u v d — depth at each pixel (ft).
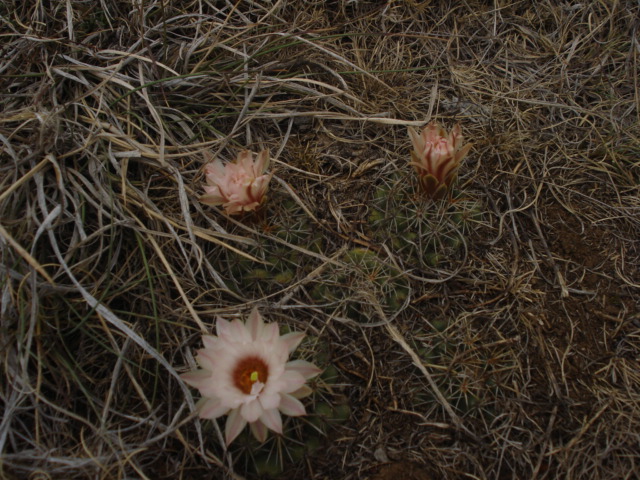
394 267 0.93
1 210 0.86
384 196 1.00
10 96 1.01
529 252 0.98
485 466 0.80
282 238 0.96
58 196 0.92
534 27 1.28
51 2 1.12
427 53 1.22
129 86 1.03
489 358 0.86
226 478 0.78
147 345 0.81
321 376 0.84
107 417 0.81
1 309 0.81
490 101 1.16
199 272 0.94
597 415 0.83
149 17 1.15
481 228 1.00
